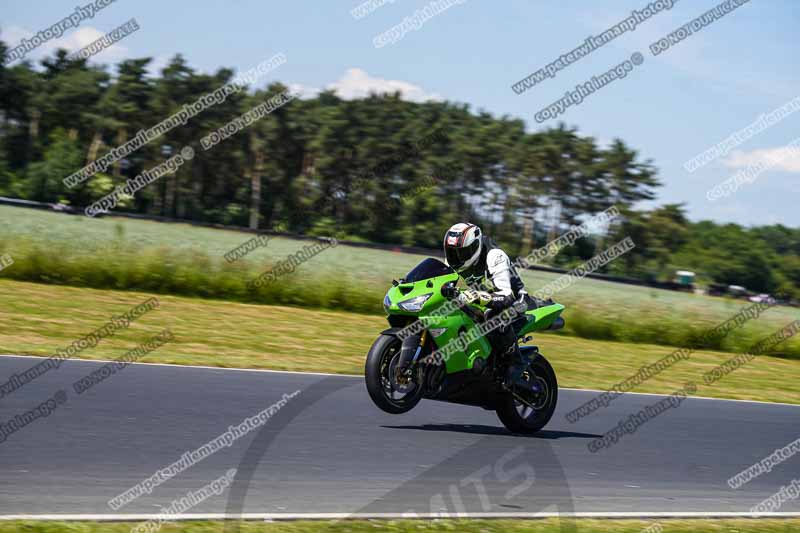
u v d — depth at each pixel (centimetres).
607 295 14662
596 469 2469
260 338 4672
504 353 2764
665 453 2822
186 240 15588
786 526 2081
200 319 5119
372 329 5631
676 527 1938
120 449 2139
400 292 2652
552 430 3011
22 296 5181
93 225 17312
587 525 1875
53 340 3847
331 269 10362
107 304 5284
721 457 2869
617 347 6406
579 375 4631
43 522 1530
